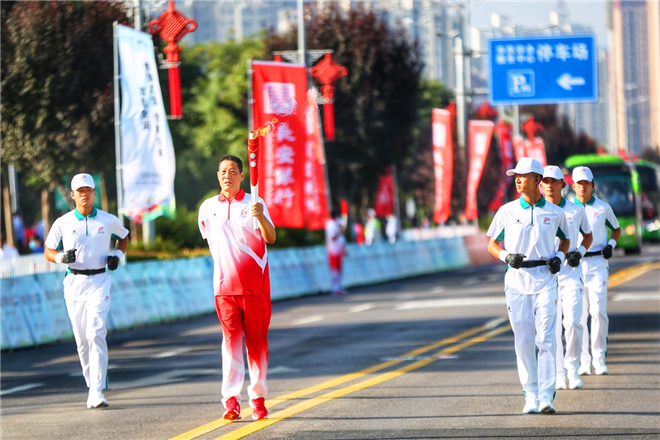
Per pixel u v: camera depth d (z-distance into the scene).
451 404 23.83
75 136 69.19
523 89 85.12
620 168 101.56
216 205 21.72
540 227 22.34
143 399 26.53
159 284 52.41
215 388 28.00
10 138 70.81
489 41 85.50
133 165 49.53
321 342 38.69
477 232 109.38
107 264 26.05
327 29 95.31
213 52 154.62
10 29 68.00
